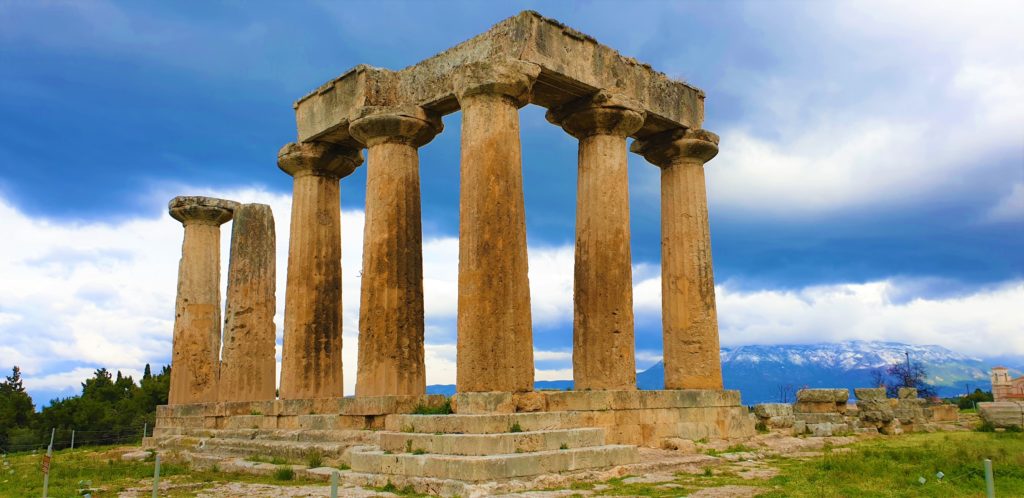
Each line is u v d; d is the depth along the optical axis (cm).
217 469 2058
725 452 2030
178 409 3053
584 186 2145
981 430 3084
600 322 2053
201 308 3344
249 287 2883
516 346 1814
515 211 1877
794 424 2816
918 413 3262
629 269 2109
